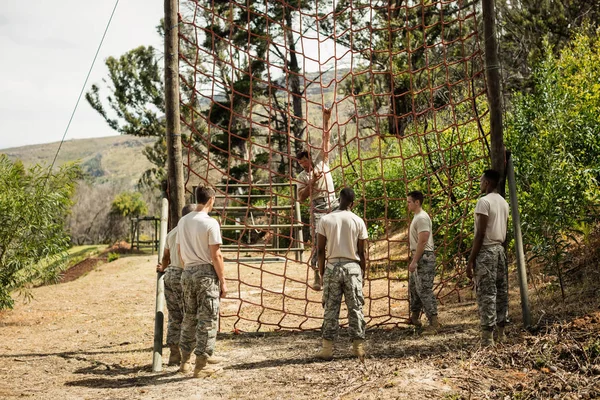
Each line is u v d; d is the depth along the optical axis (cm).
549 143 802
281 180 2509
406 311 845
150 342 773
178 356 638
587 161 841
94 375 611
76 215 5047
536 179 789
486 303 571
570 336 550
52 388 562
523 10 1823
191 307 578
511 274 894
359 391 480
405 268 1216
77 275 2281
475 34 690
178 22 700
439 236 1008
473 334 640
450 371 510
